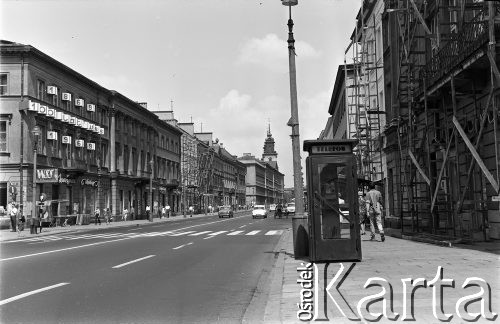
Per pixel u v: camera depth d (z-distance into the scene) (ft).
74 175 144.87
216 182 392.27
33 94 126.00
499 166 36.65
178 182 275.18
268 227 115.75
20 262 45.88
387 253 43.11
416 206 62.80
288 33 44.93
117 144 186.39
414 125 61.36
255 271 39.06
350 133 125.49
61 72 141.49
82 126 152.25
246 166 586.04
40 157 128.67
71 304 26.25
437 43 53.67
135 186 206.90
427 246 48.29
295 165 43.86
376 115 105.29
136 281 33.91
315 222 38.42
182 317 23.22
